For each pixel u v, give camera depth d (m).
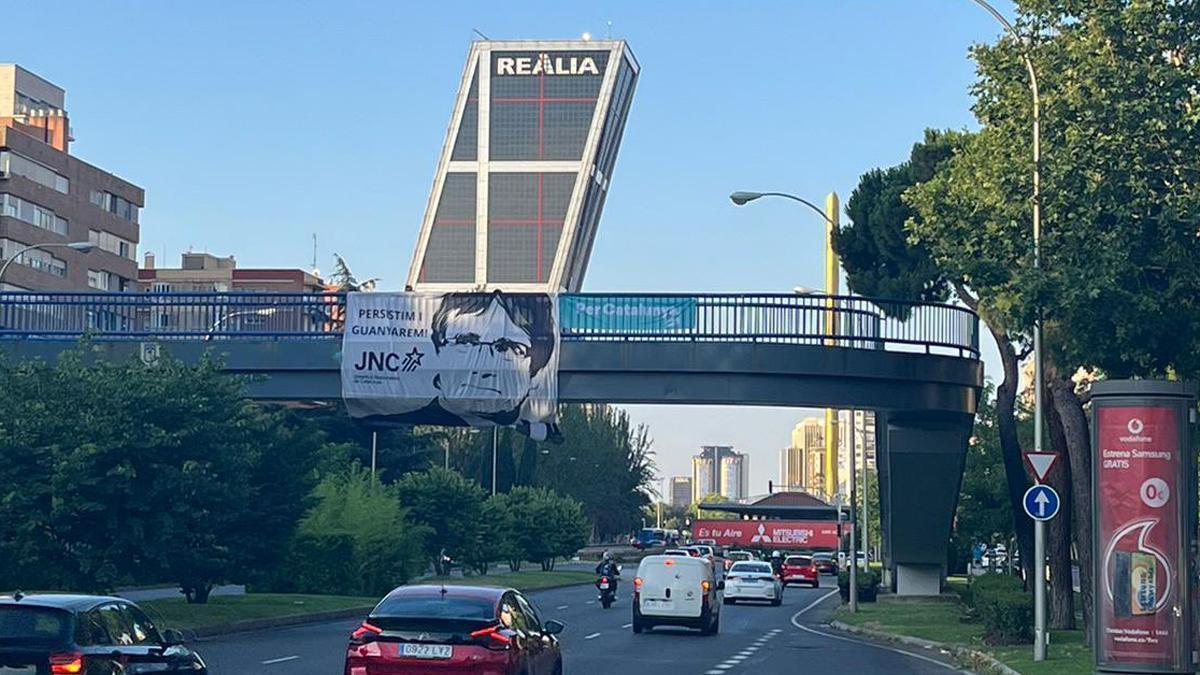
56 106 132.75
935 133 44.41
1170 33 23.77
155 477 32.47
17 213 95.19
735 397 39.44
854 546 45.59
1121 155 23.55
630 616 45.72
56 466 30.97
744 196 39.19
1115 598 21.81
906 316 41.44
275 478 39.22
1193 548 22.05
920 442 45.97
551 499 99.75
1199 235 23.78
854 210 46.62
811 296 39.75
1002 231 25.61
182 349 40.75
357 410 40.22
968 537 66.94
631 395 39.62
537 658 16.95
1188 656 21.66
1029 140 25.52
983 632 31.83
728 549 116.75
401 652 15.62
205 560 35.03
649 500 156.88
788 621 44.81
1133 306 23.75
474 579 72.94
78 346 35.25
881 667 26.64
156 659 13.70
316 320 42.09
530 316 39.78
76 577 32.28
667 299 39.56
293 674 22.17
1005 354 39.50
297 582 53.22
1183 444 21.80
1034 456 25.48
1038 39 25.69
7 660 12.30
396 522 57.84
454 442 118.31
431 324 40.12
